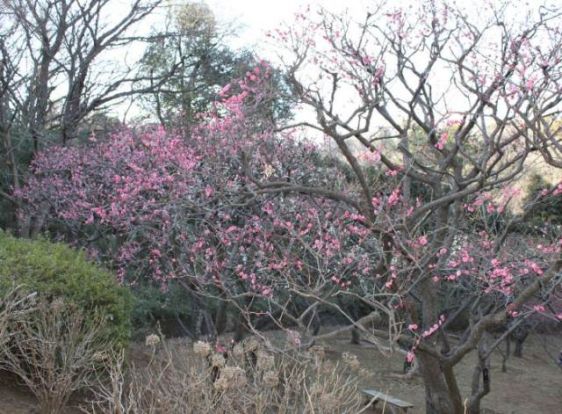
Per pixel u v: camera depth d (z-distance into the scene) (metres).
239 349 3.96
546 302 5.84
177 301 9.38
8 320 4.46
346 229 6.48
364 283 6.21
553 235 7.91
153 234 7.93
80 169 9.20
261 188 6.04
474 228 6.79
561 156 5.55
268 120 6.80
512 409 9.76
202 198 6.82
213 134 6.68
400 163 7.38
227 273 7.12
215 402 3.33
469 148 7.86
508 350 12.17
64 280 5.20
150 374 3.95
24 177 10.98
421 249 5.81
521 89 5.34
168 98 13.27
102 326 5.11
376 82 5.99
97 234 9.27
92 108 12.25
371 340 5.13
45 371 4.79
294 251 6.98
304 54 6.18
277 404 3.57
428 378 6.16
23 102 11.67
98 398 4.50
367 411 7.83
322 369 4.17
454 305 8.30
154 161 7.62
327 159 7.87
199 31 13.52
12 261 5.11
